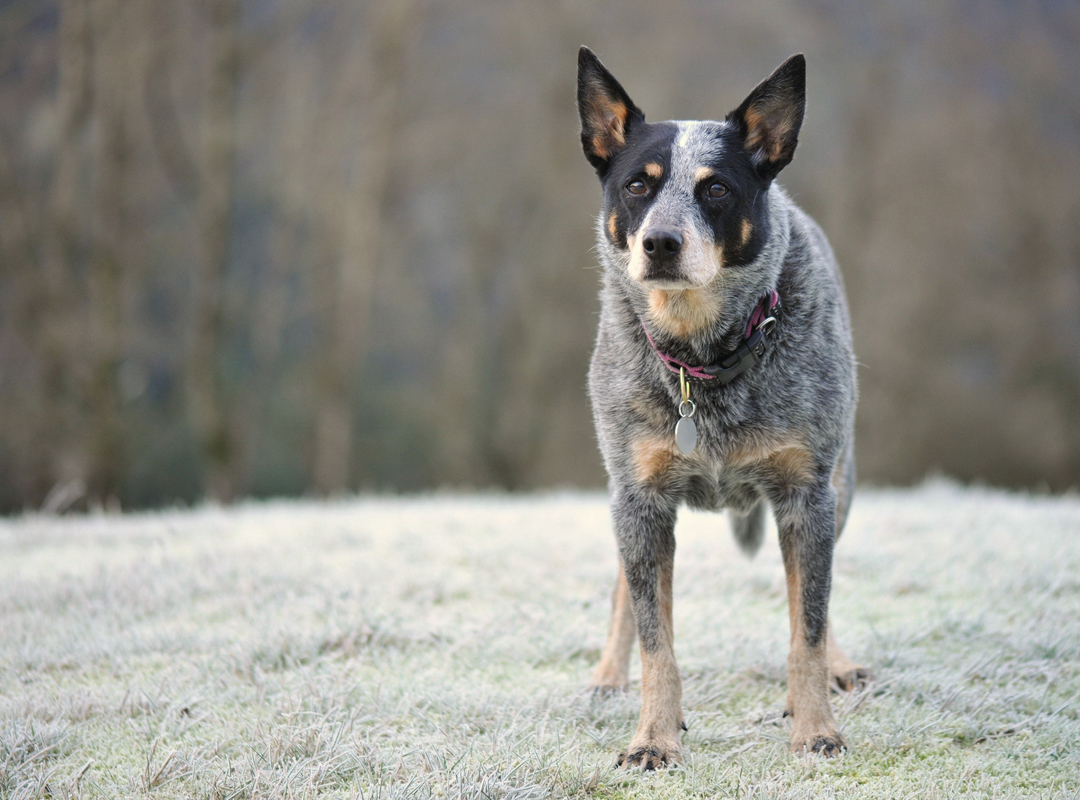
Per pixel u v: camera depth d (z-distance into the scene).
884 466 17.94
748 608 4.62
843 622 4.37
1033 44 18.30
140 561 5.47
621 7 17.53
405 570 5.23
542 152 18.56
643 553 3.45
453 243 19.52
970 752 3.14
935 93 18.58
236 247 18.84
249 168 16.97
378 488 19.69
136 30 14.13
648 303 3.48
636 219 3.52
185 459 17.97
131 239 15.30
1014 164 18.42
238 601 4.72
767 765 3.09
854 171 18.19
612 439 3.58
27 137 14.78
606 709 3.52
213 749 3.20
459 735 3.28
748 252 3.43
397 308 19.81
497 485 19.25
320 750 3.17
